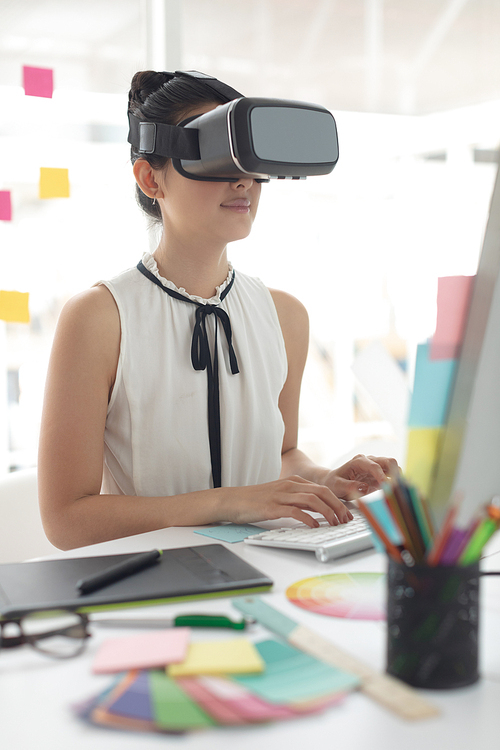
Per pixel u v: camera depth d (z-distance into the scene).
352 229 3.09
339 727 0.42
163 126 0.98
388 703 0.44
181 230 1.11
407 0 2.93
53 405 1.04
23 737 0.41
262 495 0.89
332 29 2.82
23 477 1.26
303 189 3.00
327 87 2.85
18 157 2.06
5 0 1.99
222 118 0.91
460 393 0.56
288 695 0.44
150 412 1.11
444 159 3.08
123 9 2.11
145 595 0.62
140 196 1.24
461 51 3.02
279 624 0.55
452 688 0.46
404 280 3.08
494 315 0.57
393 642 0.47
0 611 0.59
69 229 2.21
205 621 0.56
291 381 1.35
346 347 3.19
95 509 0.97
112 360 1.09
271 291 1.33
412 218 3.08
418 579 0.46
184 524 0.91
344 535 0.79
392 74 2.96
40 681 0.48
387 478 1.00
